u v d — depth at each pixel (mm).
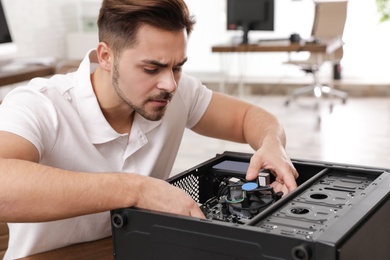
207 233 822
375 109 5754
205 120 1381
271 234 773
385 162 4137
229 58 6840
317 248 748
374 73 6699
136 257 909
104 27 993
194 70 7086
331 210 885
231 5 5543
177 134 1318
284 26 6672
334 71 6562
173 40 949
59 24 6852
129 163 1204
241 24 5551
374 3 6484
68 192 921
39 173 932
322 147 4535
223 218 994
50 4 6680
